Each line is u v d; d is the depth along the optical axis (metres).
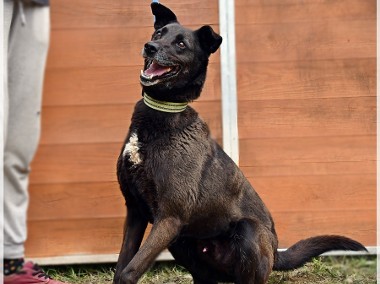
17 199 4.36
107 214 5.87
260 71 5.82
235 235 4.72
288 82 5.84
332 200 5.93
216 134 5.82
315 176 5.91
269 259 4.72
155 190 4.46
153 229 4.45
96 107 5.79
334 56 5.83
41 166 5.79
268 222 4.96
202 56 4.75
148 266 4.39
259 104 5.84
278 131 5.87
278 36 5.80
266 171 5.89
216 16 5.75
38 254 5.85
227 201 4.73
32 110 4.31
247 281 4.70
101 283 5.61
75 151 5.81
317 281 5.66
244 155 5.87
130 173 4.52
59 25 5.71
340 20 5.80
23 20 4.18
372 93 5.85
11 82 4.25
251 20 5.78
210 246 4.87
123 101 5.80
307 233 5.94
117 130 5.81
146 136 4.49
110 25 5.74
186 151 4.51
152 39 4.89
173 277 5.74
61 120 5.77
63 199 5.84
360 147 5.90
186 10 5.75
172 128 4.52
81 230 5.87
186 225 4.58
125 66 5.77
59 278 5.70
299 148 5.89
